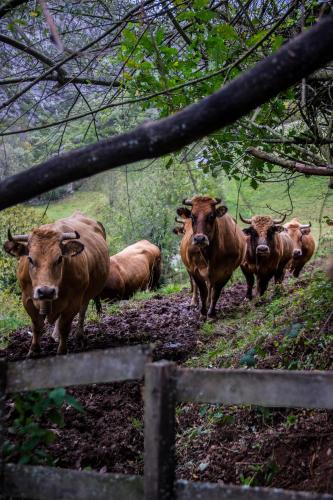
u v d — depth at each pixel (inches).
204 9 203.5
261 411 216.1
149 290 663.8
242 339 311.7
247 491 114.6
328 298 265.1
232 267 429.7
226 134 233.0
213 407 241.4
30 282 301.9
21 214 616.1
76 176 114.4
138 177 746.2
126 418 244.8
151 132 108.8
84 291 318.7
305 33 100.1
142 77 210.4
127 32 196.9
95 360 126.0
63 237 300.4
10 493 131.4
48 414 155.7
